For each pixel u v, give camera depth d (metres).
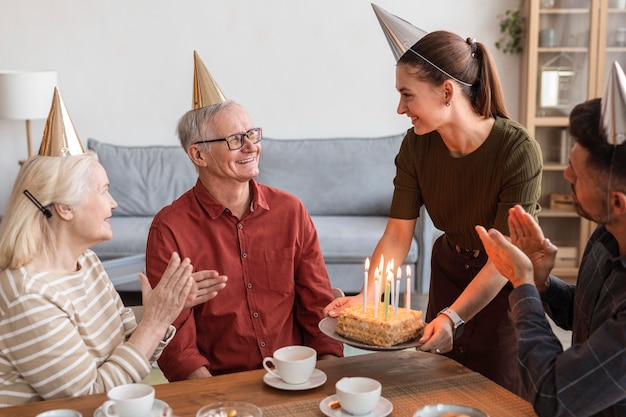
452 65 1.91
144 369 1.68
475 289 1.93
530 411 1.50
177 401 1.55
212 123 2.01
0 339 1.59
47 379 1.58
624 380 1.29
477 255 2.14
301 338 2.19
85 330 1.69
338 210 4.77
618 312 1.35
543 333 1.40
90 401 1.54
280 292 2.10
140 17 4.91
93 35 4.91
